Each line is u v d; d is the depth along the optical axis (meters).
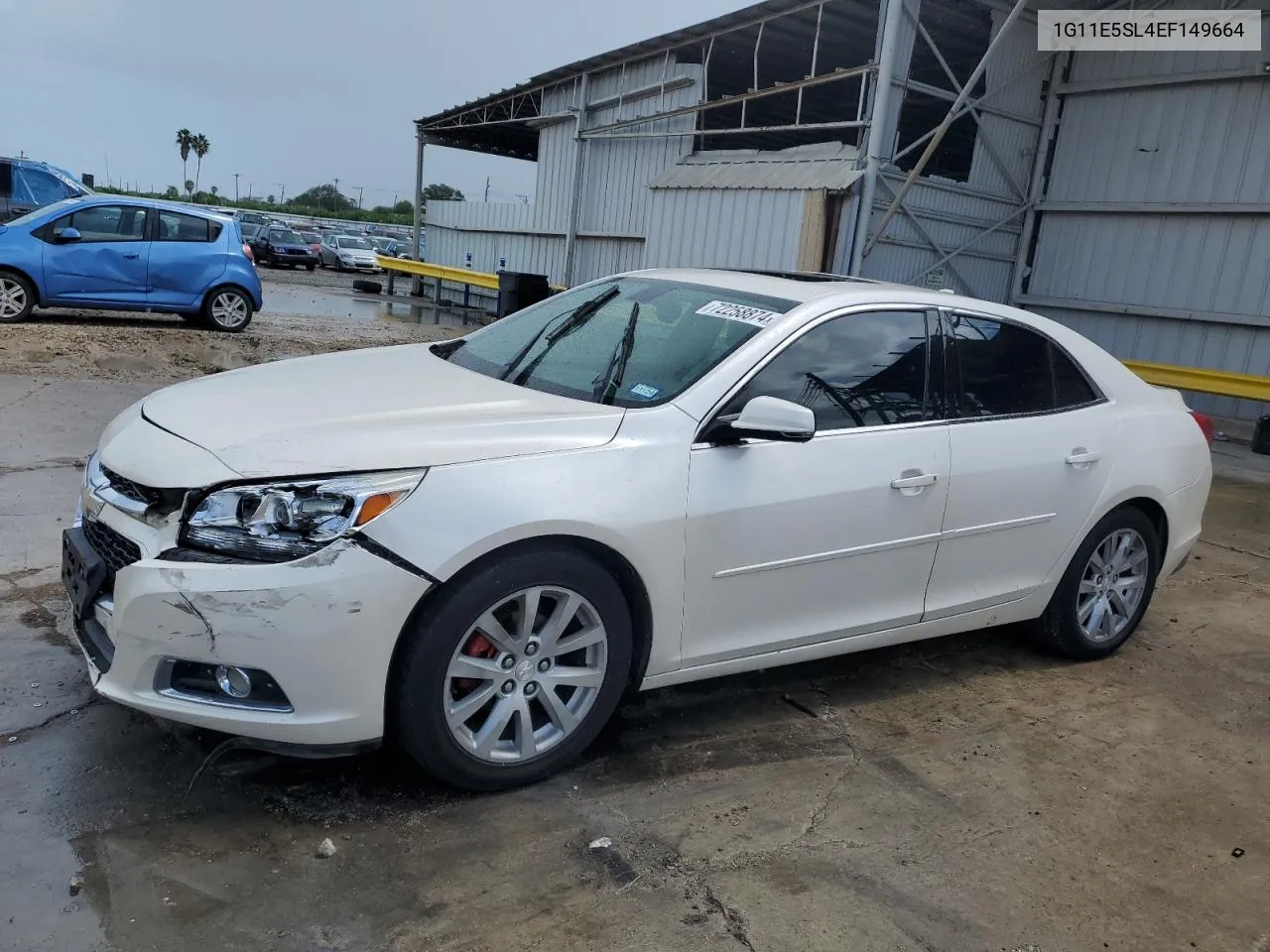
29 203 17.67
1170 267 13.45
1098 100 14.08
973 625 4.28
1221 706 4.34
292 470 2.78
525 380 3.75
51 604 4.17
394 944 2.44
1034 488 4.19
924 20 13.77
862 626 3.85
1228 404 12.98
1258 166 12.45
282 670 2.70
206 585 2.66
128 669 2.79
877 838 3.08
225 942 2.39
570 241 20.25
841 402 3.68
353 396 3.36
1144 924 2.78
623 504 3.09
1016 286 15.16
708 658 3.48
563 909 2.62
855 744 3.71
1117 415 4.57
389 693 2.89
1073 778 3.59
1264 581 6.25
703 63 16.34
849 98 17.80
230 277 13.35
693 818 3.10
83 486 3.26
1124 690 4.44
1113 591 4.71
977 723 3.98
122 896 2.51
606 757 3.44
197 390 3.48
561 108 20.58
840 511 3.60
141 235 12.78
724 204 14.73
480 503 2.86
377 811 2.98
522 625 3.02
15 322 12.05
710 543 3.32
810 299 3.77
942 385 3.99
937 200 13.85
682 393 3.39
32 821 2.77
